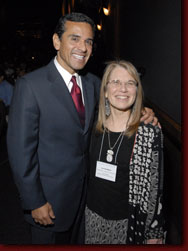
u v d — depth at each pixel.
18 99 1.26
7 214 2.47
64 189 1.40
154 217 1.30
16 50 12.62
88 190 1.50
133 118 1.35
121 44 6.57
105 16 9.75
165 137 2.67
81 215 1.61
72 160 1.40
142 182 1.31
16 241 2.09
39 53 12.39
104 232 1.42
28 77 1.30
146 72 3.89
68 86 1.42
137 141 1.31
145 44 3.95
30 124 1.24
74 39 1.32
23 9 15.10
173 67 2.52
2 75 4.31
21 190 1.29
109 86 1.37
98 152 1.43
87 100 1.51
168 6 2.69
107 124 1.44
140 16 4.30
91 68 7.34
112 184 1.37
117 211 1.38
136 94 1.36
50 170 1.37
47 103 1.29
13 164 1.26
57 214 1.43
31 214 1.45
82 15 1.34
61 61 1.40
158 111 2.88
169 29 2.67
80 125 1.39
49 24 15.16
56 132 1.33
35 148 1.30
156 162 1.28
